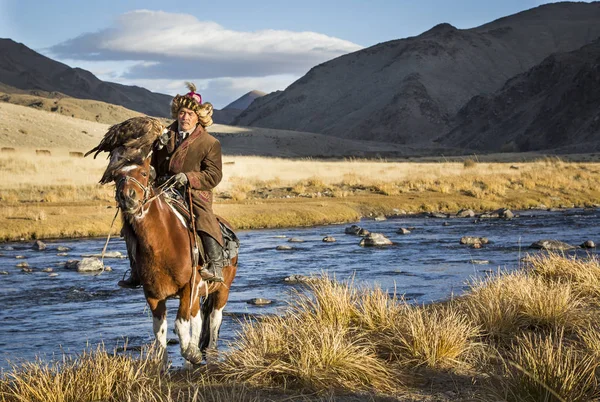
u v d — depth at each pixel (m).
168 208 7.04
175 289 7.11
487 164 69.94
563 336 8.87
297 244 23.39
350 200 37.12
